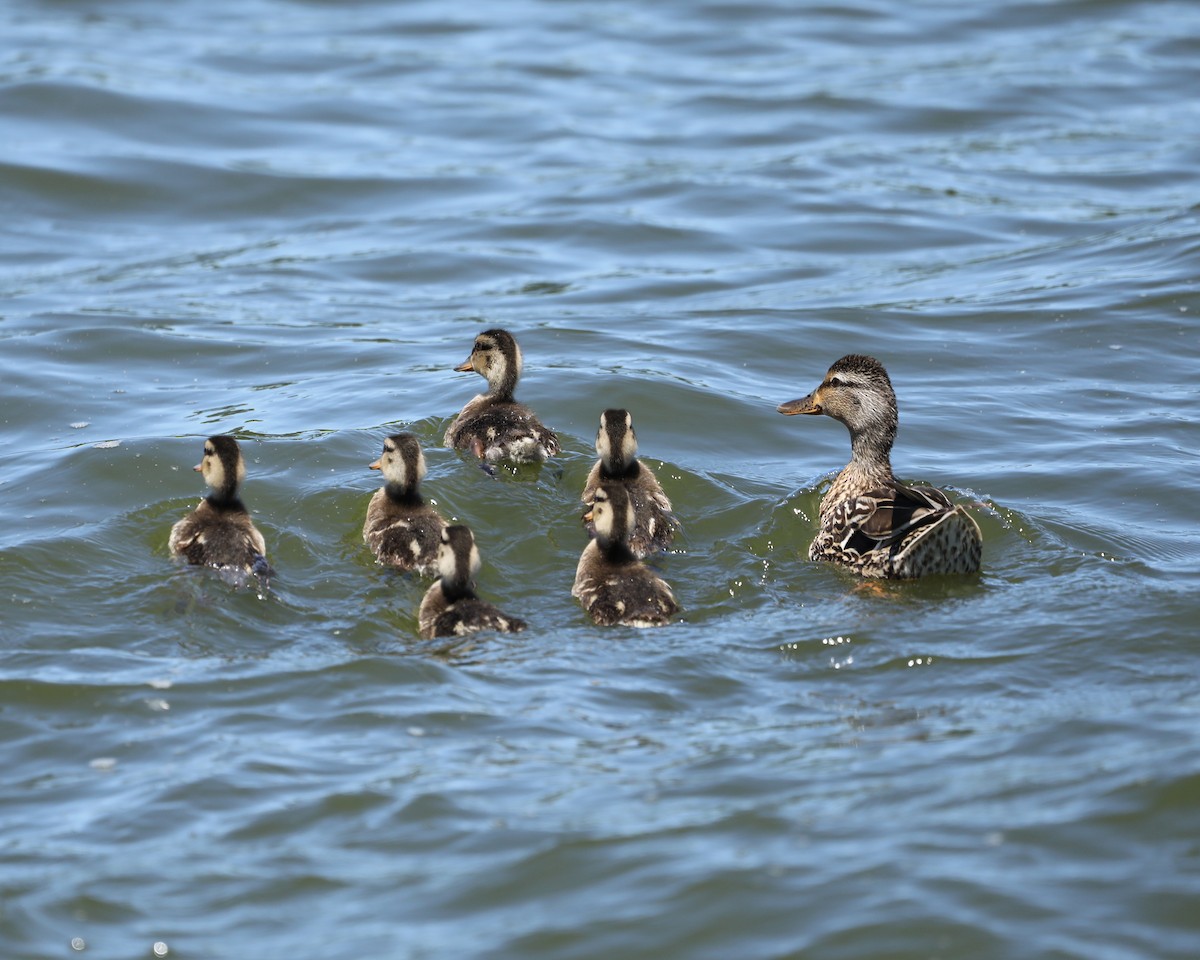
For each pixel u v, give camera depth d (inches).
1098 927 326.6
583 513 600.1
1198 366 786.8
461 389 740.7
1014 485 637.9
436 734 416.2
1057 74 1381.6
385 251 1000.9
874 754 401.4
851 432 594.2
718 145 1214.9
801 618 501.4
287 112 1270.9
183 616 497.7
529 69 1411.2
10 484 620.1
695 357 798.5
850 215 1062.4
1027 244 1005.8
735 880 343.6
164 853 361.1
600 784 387.9
